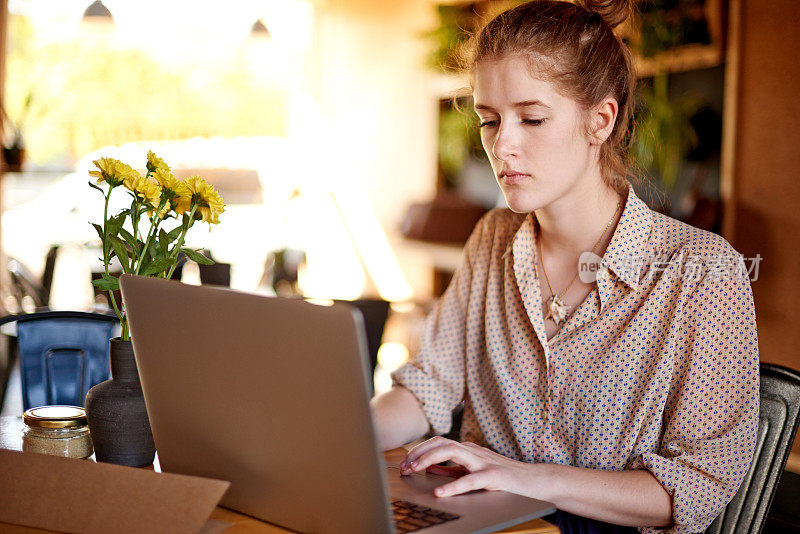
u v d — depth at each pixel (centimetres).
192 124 817
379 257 748
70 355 193
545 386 140
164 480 97
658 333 133
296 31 808
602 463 134
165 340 101
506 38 128
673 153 360
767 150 339
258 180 819
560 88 126
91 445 127
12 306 478
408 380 153
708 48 358
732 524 138
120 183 123
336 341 84
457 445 118
